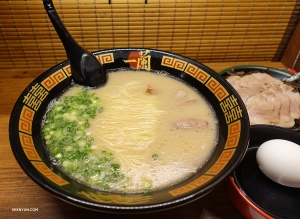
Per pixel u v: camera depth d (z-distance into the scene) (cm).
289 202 20
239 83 30
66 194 15
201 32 31
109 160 20
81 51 24
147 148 21
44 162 18
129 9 28
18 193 21
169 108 24
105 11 28
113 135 22
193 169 19
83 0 27
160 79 27
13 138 18
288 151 20
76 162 19
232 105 22
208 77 24
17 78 31
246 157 23
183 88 26
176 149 21
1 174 22
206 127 22
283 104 28
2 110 27
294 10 30
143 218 19
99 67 25
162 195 16
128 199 16
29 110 21
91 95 25
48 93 23
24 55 31
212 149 21
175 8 29
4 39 29
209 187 15
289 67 35
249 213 19
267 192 20
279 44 34
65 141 21
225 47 33
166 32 31
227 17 30
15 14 27
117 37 31
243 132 19
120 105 24
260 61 36
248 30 32
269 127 23
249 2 29
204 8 29
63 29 23
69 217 19
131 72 27
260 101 27
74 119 22
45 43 30
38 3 27
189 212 20
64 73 24
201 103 24
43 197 20
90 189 18
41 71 32
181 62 26
